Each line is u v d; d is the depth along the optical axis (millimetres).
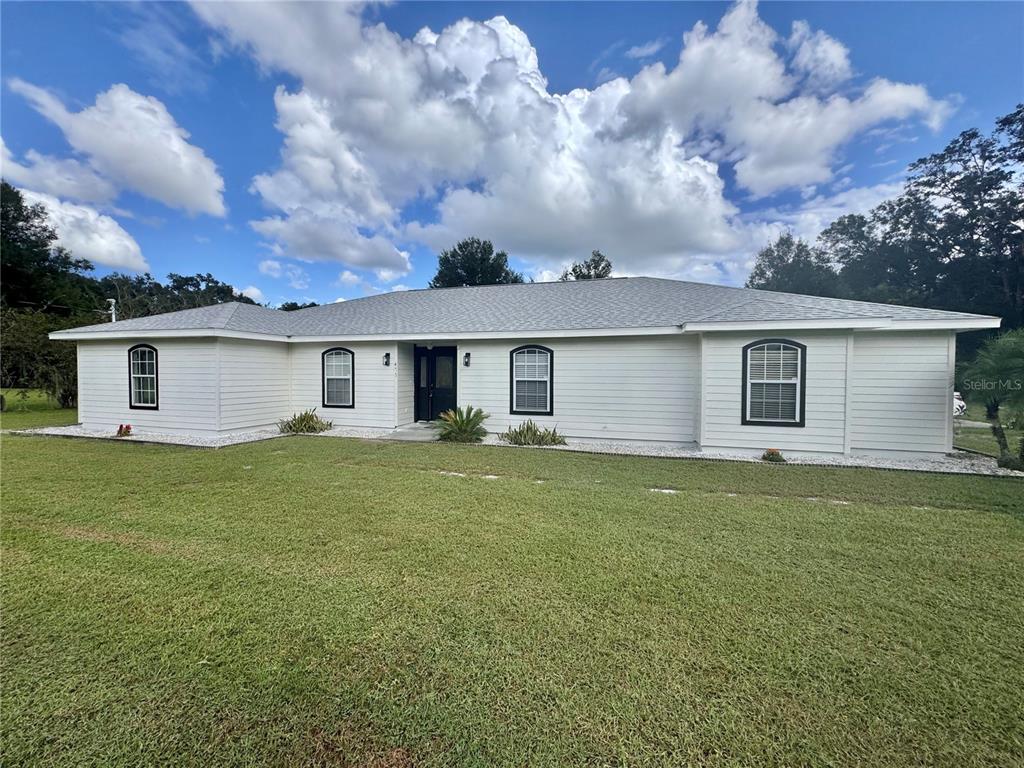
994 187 30578
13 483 6469
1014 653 2576
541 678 2359
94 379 11945
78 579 3479
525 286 15742
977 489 6191
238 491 6059
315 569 3674
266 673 2396
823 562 3814
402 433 11531
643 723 2061
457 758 1879
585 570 3656
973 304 30297
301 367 12812
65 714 2115
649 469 7516
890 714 2111
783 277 40500
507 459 8336
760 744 1946
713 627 2826
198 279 55125
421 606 3088
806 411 8430
